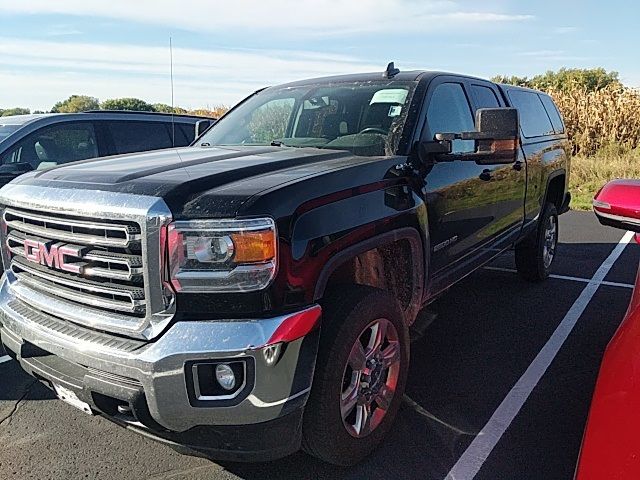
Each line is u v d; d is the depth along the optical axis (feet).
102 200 7.88
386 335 9.85
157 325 7.57
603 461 5.46
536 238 19.31
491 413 11.19
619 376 6.32
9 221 9.62
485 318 16.60
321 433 8.54
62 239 8.39
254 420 7.54
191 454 8.14
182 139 25.22
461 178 12.78
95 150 22.18
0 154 19.52
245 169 8.95
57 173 9.44
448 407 11.42
